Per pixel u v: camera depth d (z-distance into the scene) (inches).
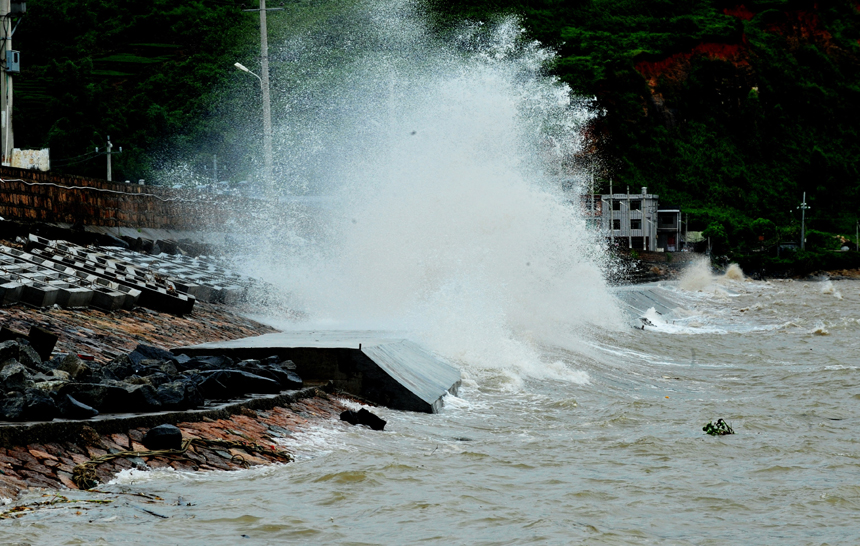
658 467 688.4
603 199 6491.1
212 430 618.2
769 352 1815.9
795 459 740.7
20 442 488.1
